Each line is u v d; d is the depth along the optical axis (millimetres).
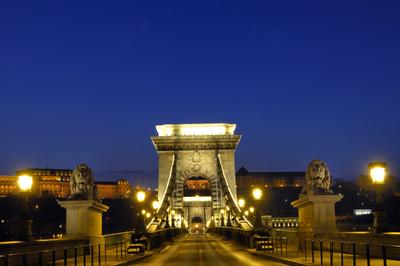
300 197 55188
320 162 51375
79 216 48531
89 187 50156
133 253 49969
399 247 20719
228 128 165500
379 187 33656
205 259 47312
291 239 56562
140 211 57375
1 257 20328
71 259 42938
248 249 58125
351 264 32594
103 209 54250
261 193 59156
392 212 107688
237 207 131250
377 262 32562
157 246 67625
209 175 158250
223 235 105438
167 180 157625
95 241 50844
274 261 42562
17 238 32625
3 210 198250
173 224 146125
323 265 32938
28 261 33000
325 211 50156
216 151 160000
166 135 162500
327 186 51094
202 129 164875
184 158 159625
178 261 45281
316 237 48844
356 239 40406
